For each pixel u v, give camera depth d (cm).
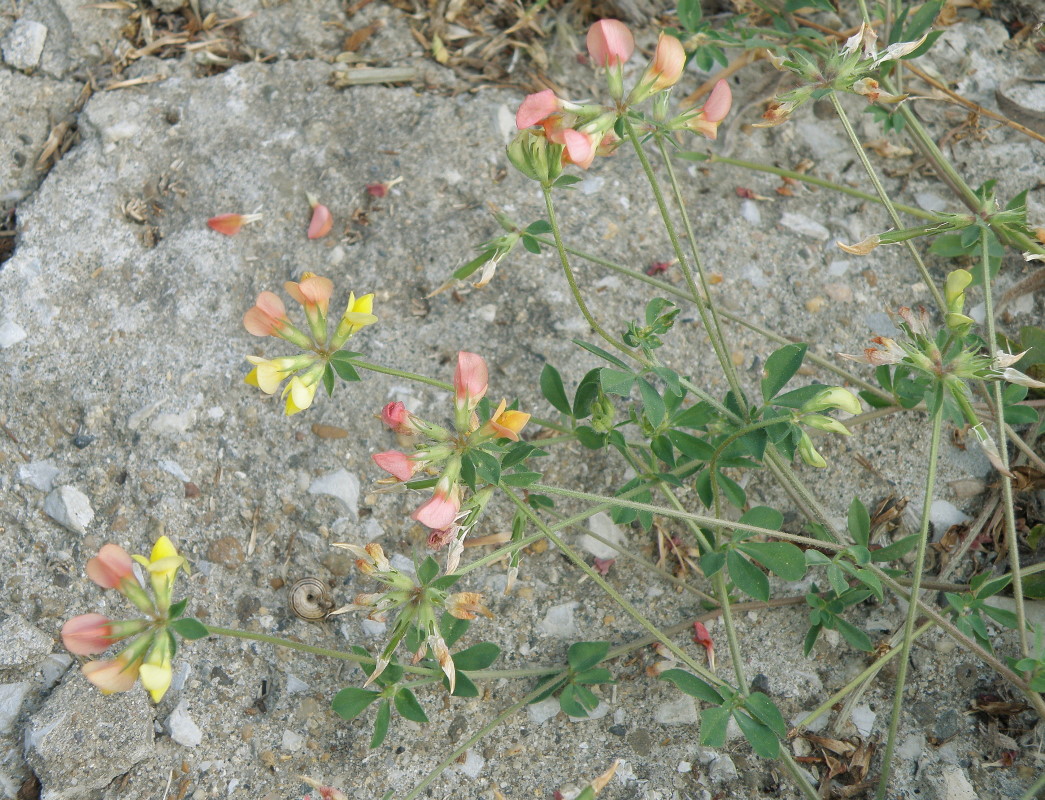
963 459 31
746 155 36
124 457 31
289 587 30
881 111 33
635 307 33
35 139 36
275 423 31
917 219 34
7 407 31
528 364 32
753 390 32
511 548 26
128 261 33
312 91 36
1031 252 26
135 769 28
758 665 29
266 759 28
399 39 37
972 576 30
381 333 33
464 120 36
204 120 36
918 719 28
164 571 23
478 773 28
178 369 32
